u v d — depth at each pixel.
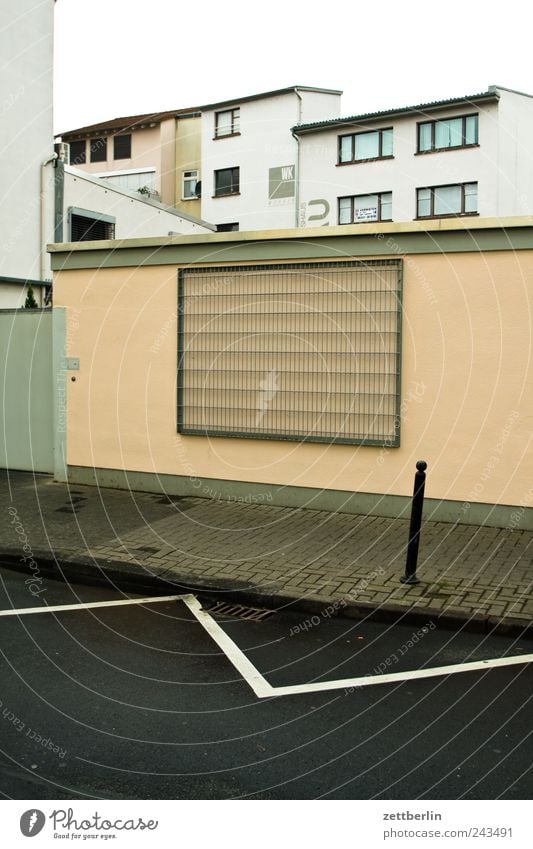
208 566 6.71
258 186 34.91
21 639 5.24
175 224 21.42
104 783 3.39
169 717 4.06
